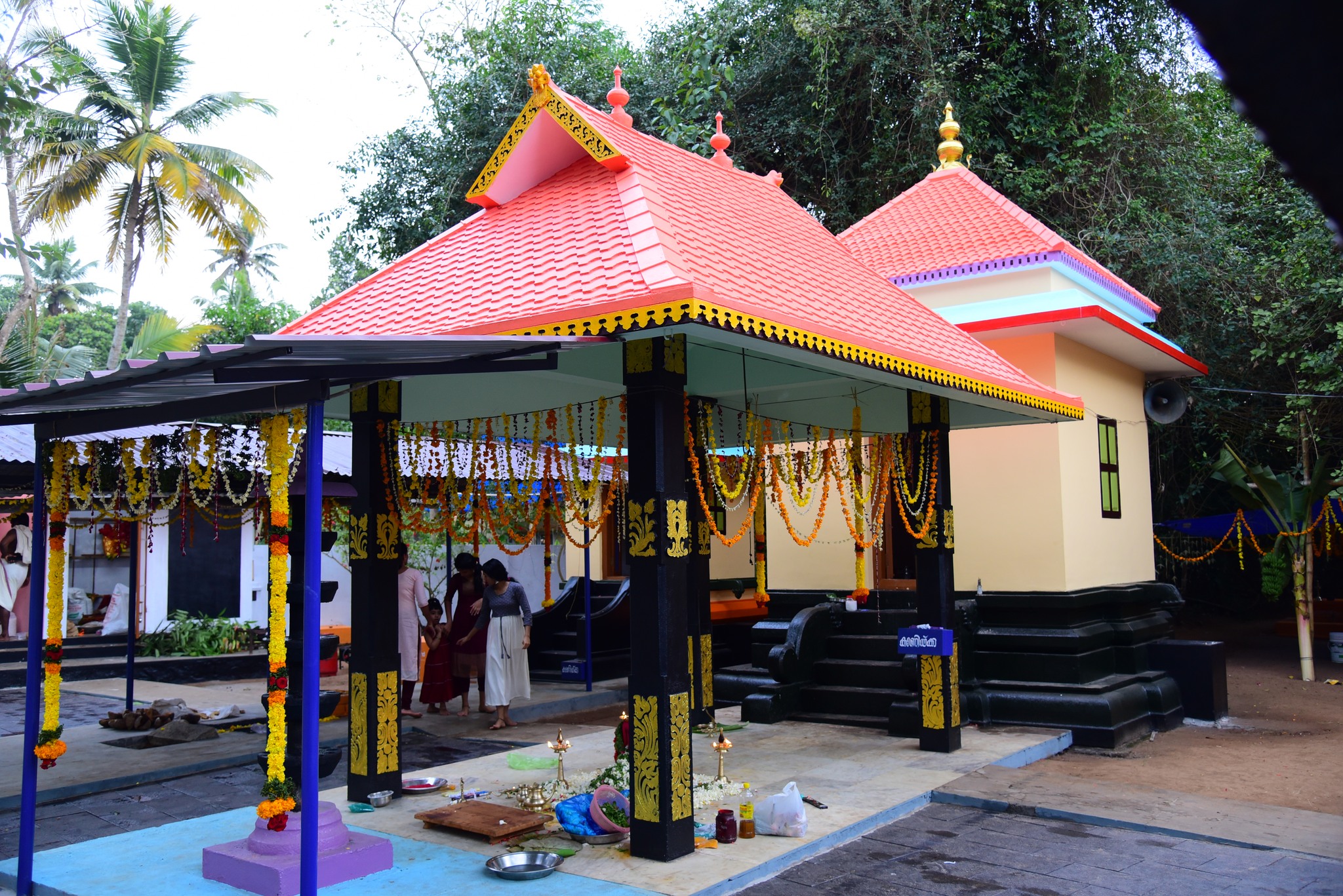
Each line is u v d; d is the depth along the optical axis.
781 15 16.80
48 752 4.99
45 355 22.64
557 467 6.82
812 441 9.55
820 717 9.07
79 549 14.84
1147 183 15.88
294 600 6.11
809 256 7.24
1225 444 13.91
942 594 7.64
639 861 5.02
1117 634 9.60
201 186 18.91
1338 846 5.34
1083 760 8.05
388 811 6.05
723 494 6.52
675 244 5.40
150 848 5.39
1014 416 8.62
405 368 4.40
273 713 4.50
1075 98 15.42
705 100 15.98
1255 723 9.76
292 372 4.22
